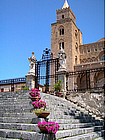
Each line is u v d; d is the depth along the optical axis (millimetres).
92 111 13695
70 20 49906
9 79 20438
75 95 15203
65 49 48250
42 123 5242
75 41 51250
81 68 44219
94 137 7328
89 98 14438
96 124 10156
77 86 34438
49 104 9781
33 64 18781
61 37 49719
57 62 17859
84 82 35219
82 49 53312
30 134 5438
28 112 7973
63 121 7652
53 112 8250
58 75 16578
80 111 12055
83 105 14398
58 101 12273
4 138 5762
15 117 7516
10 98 10922
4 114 8023
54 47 49625
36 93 9234
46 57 18656
